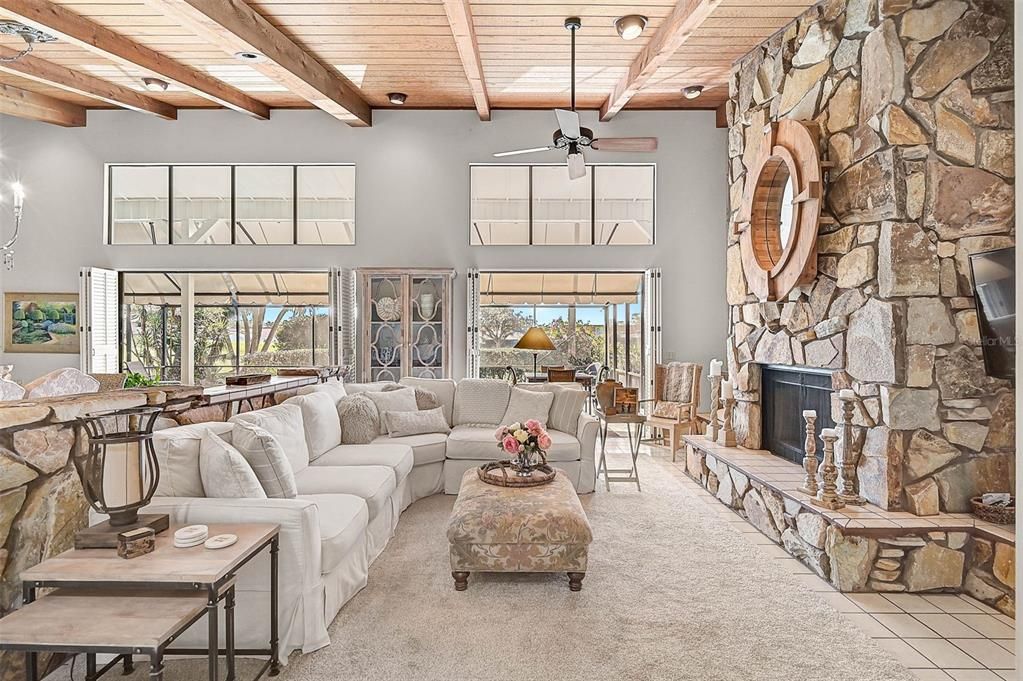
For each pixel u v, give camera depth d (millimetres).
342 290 6352
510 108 6551
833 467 3170
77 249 6566
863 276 3234
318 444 3910
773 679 2125
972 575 2855
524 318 9086
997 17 3051
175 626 1679
